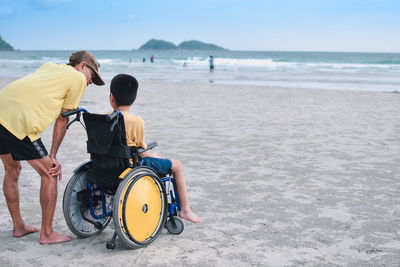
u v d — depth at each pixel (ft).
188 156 21.01
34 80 9.99
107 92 54.65
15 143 9.95
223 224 12.37
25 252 10.37
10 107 9.82
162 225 11.13
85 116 10.02
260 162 19.95
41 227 11.12
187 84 70.85
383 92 58.90
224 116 35.32
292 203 14.26
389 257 10.23
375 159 20.67
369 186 16.24
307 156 21.24
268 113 37.45
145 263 9.74
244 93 55.88
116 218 9.82
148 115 35.37
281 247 10.75
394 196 15.05
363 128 30.01
